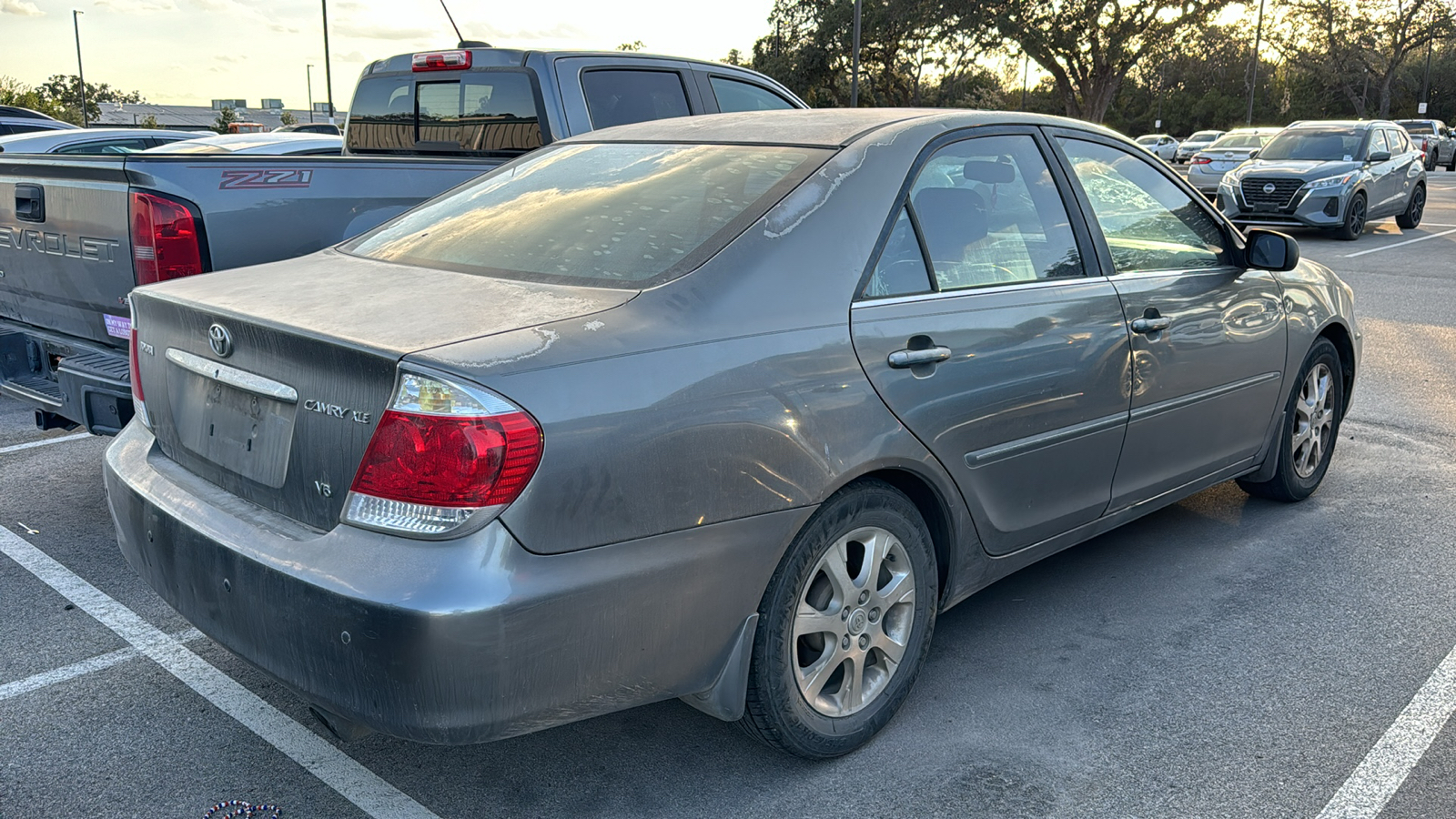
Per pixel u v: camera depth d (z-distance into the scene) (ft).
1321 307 14.69
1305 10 213.05
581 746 9.39
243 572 7.48
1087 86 154.92
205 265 13.41
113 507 9.19
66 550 13.75
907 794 8.64
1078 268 10.89
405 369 6.80
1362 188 52.54
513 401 6.78
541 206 9.93
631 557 7.28
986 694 10.20
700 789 8.75
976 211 10.07
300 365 7.47
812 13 165.99
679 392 7.47
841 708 9.05
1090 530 11.55
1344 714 9.78
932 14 146.72
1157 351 11.46
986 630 11.55
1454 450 17.98
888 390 8.74
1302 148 55.77
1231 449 13.35
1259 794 8.61
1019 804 8.50
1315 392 15.02
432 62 20.08
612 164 10.50
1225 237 13.17
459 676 6.72
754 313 8.09
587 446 7.00
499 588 6.71
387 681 6.81
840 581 8.76
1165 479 12.26
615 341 7.36
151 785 8.76
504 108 19.25
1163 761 9.07
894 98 171.12
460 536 6.74
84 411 13.21
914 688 10.30
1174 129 247.29
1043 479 10.44
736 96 21.84
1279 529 14.49
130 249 13.11
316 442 7.38
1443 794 8.59
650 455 7.29
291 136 31.81
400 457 6.81
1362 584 12.67
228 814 8.36
